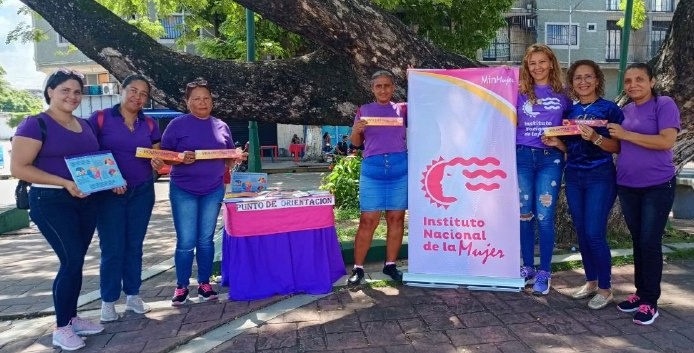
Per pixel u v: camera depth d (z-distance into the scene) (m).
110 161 3.48
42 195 3.27
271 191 4.80
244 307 4.07
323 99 5.24
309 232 4.36
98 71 23.41
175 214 4.09
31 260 6.23
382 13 5.09
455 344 3.31
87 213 3.50
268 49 13.69
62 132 3.30
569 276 4.60
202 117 4.12
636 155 3.53
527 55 4.04
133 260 3.92
